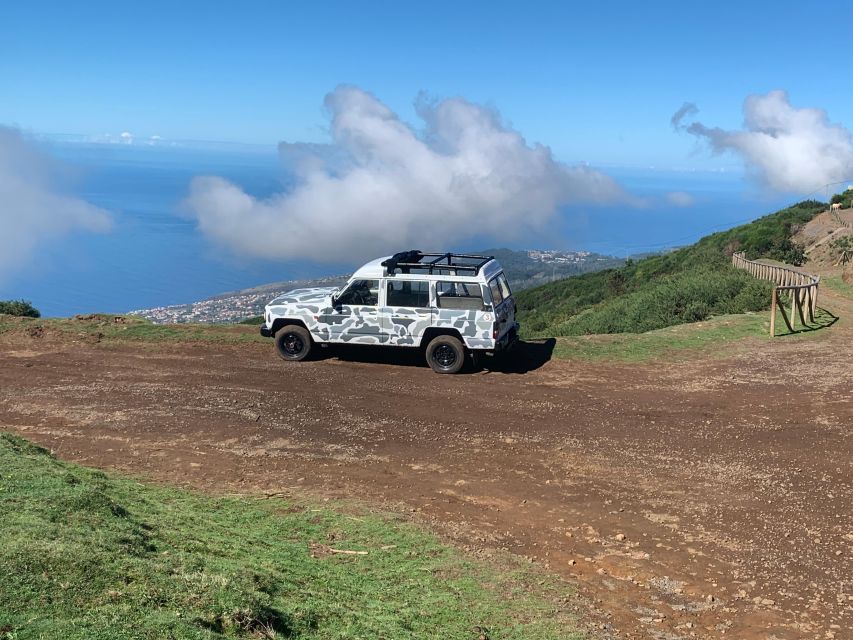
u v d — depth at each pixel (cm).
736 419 1039
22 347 1438
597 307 3712
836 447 918
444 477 843
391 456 905
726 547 677
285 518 693
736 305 2039
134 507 619
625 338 1562
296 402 1112
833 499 773
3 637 324
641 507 766
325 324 1334
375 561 610
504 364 1366
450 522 721
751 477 838
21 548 416
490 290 1267
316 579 532
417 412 1077
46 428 971
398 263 1323
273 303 1369
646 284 3972
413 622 489
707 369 1320
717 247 4722
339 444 943
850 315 1842
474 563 628
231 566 486
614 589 601
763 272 2752
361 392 1172
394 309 1301
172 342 1486
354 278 1319
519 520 733
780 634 534
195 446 920
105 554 438
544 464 884
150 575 419
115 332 1545
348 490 793
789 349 1457
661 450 927
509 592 577
